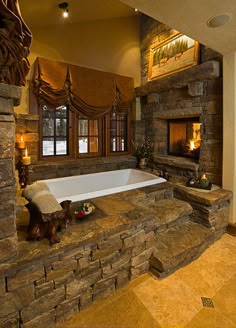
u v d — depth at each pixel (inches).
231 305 62.6
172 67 139.4
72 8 119.0
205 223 98.0
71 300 59.2
